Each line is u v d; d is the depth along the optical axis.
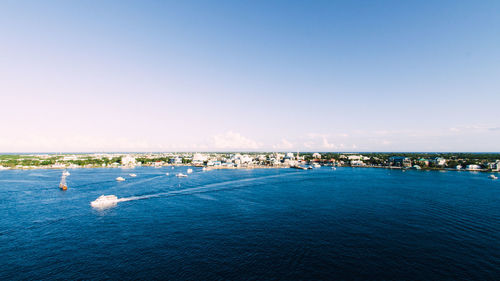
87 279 51.34
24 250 65.44
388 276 51.59
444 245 66.25
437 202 112.69
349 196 129.62
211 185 177.00
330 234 74.31
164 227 82.19
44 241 71.31
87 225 85.12
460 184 167.62
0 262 59.06
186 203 117.62
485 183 171.62
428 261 57.72
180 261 58.31
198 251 63.53
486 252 62.00
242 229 79.38
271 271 53.66
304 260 58.44
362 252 62.38
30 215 97.62
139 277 51.69
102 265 56.97
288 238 71.50
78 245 68.19
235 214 96.94
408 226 80.75
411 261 57.66
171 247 66.19
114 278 51.53
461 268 54.53
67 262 58.56
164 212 101.06
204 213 99.00
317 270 53.94
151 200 125.06
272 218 91.00
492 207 103.19
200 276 51.84
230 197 131.75
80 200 125.00
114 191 150.75
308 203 114.50
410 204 109.69
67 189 157.88
